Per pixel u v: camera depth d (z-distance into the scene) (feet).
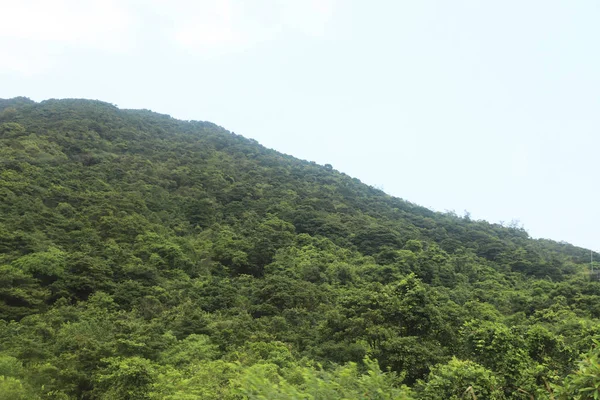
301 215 199.11
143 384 57.21
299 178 290.76
